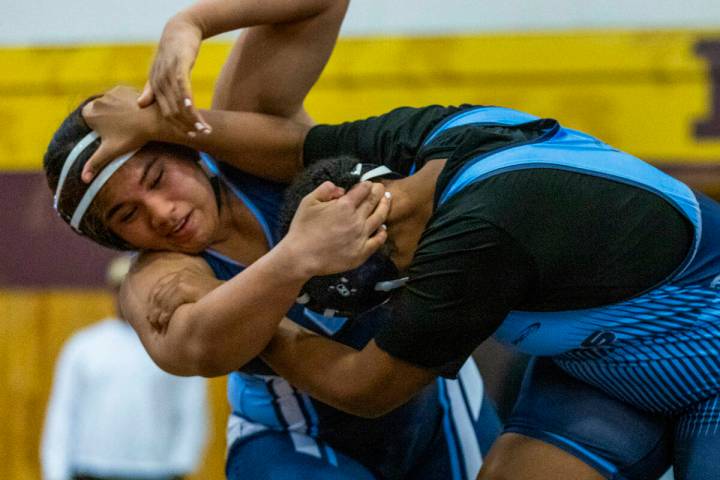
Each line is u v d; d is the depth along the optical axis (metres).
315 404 8.62
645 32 15.39
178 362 7.15
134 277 7.74
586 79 15.47
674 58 15.30
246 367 8.40
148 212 7.62
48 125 16.44
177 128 7.51
